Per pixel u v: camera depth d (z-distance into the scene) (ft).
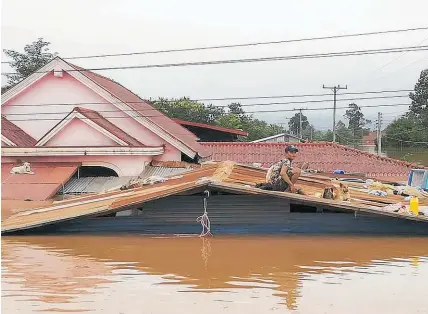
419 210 39.52
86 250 33.55
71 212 39.75
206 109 173.27
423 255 31.96
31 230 38.99
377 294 23.27
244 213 39.06
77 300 22.40
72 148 65.36
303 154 102.22
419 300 22.47
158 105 164.04
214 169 52.90
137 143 70.74
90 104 74.95
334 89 160.04
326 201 37.32
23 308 21.35
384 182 63.67
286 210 39.09
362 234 38.75
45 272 27.58
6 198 57.57
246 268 28.43
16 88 75.72
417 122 192.54
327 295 23.12
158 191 40.04
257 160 99.50
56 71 74.54
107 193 48.32
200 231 39.14
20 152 65.00
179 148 72.43
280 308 21.18
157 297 22.77
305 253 32.55
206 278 26.14
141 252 32.91
